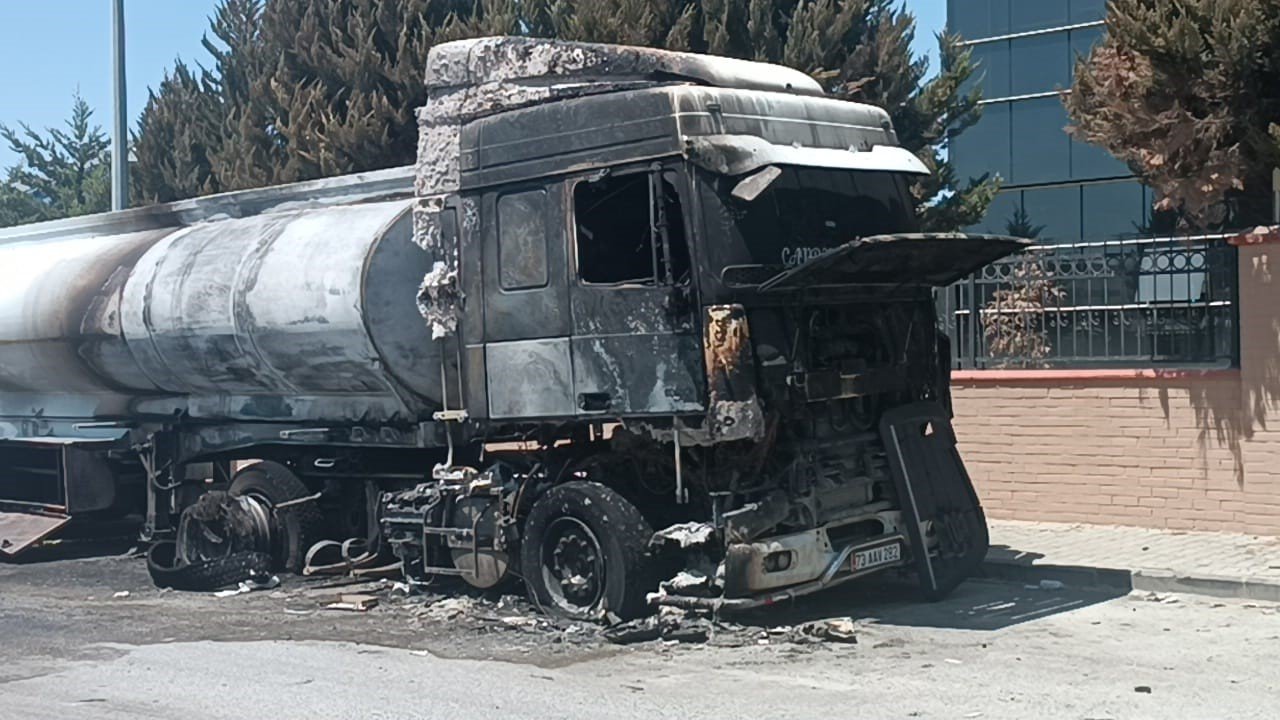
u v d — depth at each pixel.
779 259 9.14
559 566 9.56
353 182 11.76
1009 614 9.41
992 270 12.68
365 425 11.38
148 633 9.60
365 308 10.69
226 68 21.16
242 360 11.92
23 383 14.62
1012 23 20.23
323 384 11.48
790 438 9.29
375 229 10.88
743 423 8.72
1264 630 8.72
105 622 10.09
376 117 17.67
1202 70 11.16
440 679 7.91
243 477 12.20
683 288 8.93
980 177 20.36
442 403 10.84
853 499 9.69
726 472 9.17
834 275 9.06
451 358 10.42
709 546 9.10
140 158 22.22
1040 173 20.06
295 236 11.53
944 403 10.37
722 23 15.41
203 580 11.49
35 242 15.08
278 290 11.31
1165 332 11.79
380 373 10.86
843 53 15.70
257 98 19.17
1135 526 11.88
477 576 10.22
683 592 9.08
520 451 10.17
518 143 9.84
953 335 12.91
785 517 9.17
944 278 10.09
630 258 9.32
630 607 9.13
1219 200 12.04
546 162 9.66
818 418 9.53
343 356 11.02
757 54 15.43
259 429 12.32
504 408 9.98
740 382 8.76
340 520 12.09
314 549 11.70
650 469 9.74
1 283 14.58
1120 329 12.02
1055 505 12.28
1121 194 19.44
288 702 7.43
